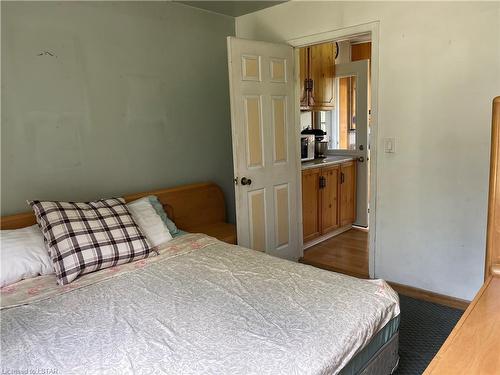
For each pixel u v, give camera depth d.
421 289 2.81
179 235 2.70
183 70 3.21
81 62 2.57
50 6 2.39
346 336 1.38
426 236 2.74
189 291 1.78
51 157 2.48
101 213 2.24
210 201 3.38
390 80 2.73
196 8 3.27
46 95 2.42
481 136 2.41
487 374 0.83
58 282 1.91
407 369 2.01
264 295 1.70
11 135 2.30
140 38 2.89
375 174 2.91
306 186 3.88
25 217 2.29
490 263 1.23
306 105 4.24
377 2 2.72
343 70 4.64
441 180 2.61
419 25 2.55
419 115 2.64
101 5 2.64
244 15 3.55
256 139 3.10
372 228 2.99
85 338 1.41
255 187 3.13
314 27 3.10
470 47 2.38
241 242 3.07
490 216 1.21
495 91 2.33
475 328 0.99
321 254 3.82
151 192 2.97
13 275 1.92
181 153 3.26
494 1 2.26
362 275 3.26
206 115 3.43
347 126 4.84
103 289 1.84
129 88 2.85
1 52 2.22
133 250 2.18
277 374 1.16
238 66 2.90
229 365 1.21
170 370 1.20
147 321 1.52
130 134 2.88
